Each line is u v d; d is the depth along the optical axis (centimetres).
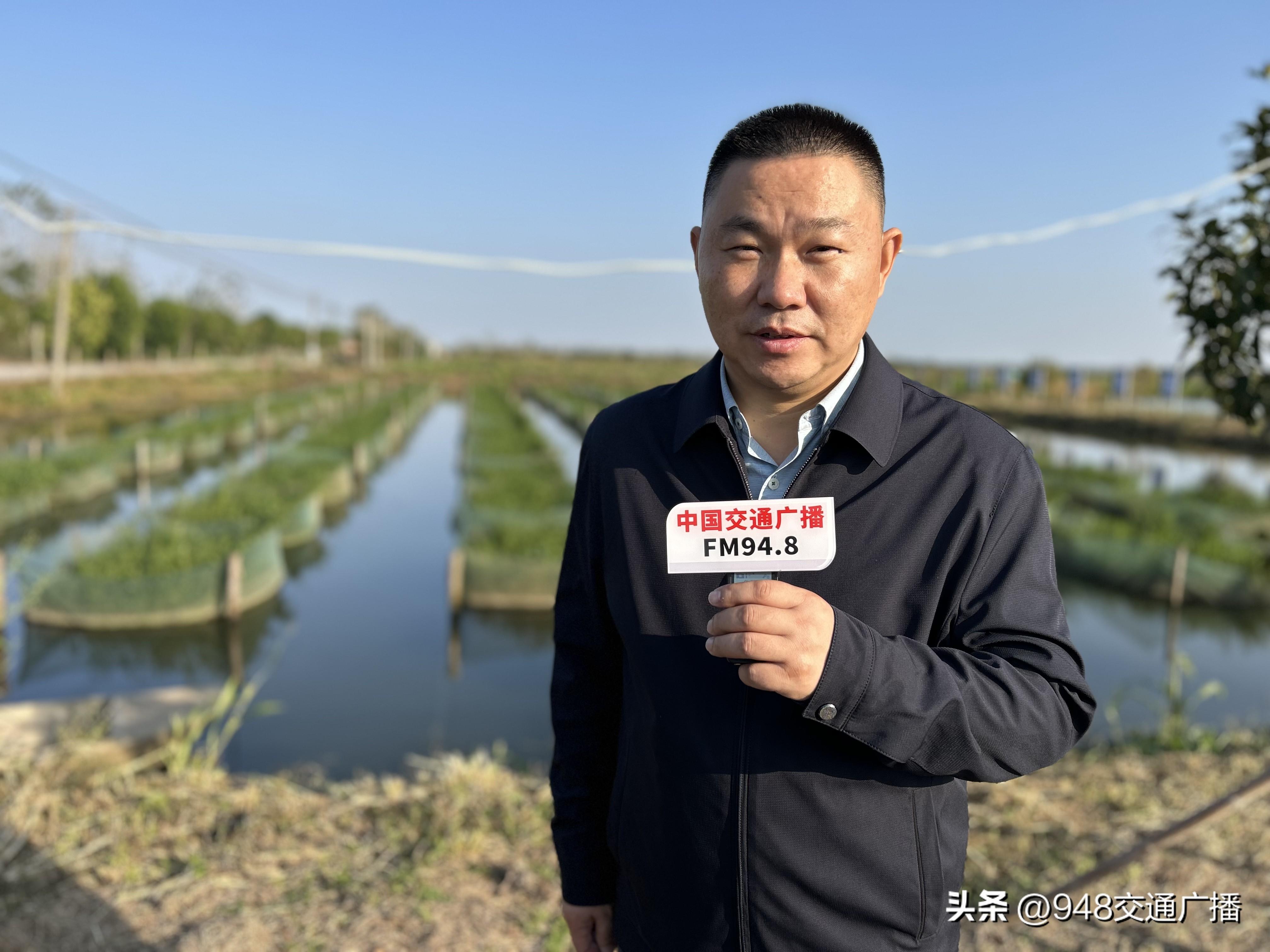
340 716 706
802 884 125
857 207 121
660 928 139
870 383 134
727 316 127
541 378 6378
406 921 322
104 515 1509
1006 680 115
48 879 342
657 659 135
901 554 125
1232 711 714
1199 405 3603
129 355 4422
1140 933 311
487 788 425
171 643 887
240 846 371
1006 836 386
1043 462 2011
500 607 985
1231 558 1136
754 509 118
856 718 109
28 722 468
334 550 1325
